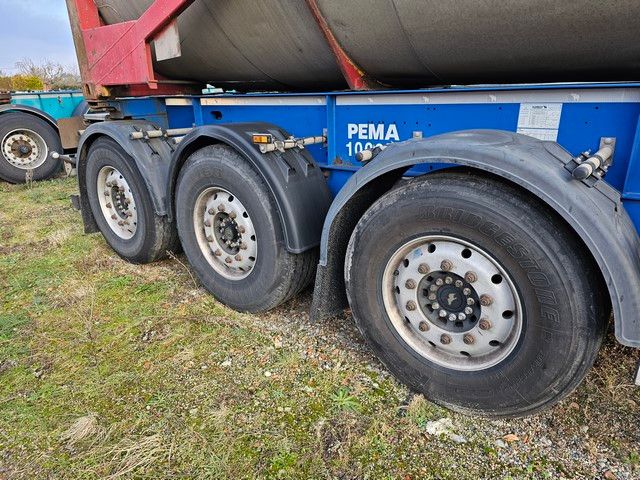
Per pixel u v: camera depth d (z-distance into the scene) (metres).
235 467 1.80
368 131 2.46
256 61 2.95
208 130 2.68
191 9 2.79
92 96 3.63
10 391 2.25
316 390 2.20
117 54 3.22
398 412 2.05
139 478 1.76
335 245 2.29
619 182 1.81
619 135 1.76
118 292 3.24
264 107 2.95
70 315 2.94
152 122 3.56
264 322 2.79
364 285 2.13
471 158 1.70
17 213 5.34
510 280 1.73
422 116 2.25
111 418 2.06
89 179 3.80
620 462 1.76
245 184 2.57
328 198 2.64
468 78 2.35
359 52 2.39
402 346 2.10
